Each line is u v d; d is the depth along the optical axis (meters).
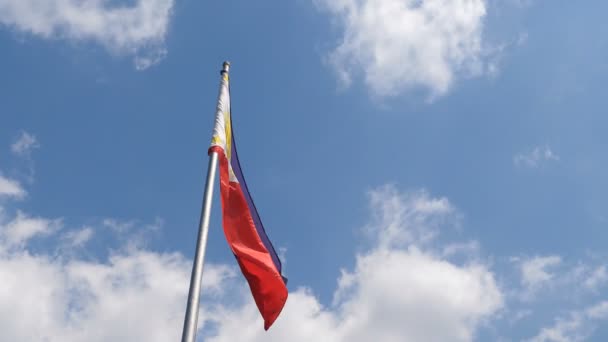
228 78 22.33
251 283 18.25
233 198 19.31
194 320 13.84
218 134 19.22
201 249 15.27
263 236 20.42
